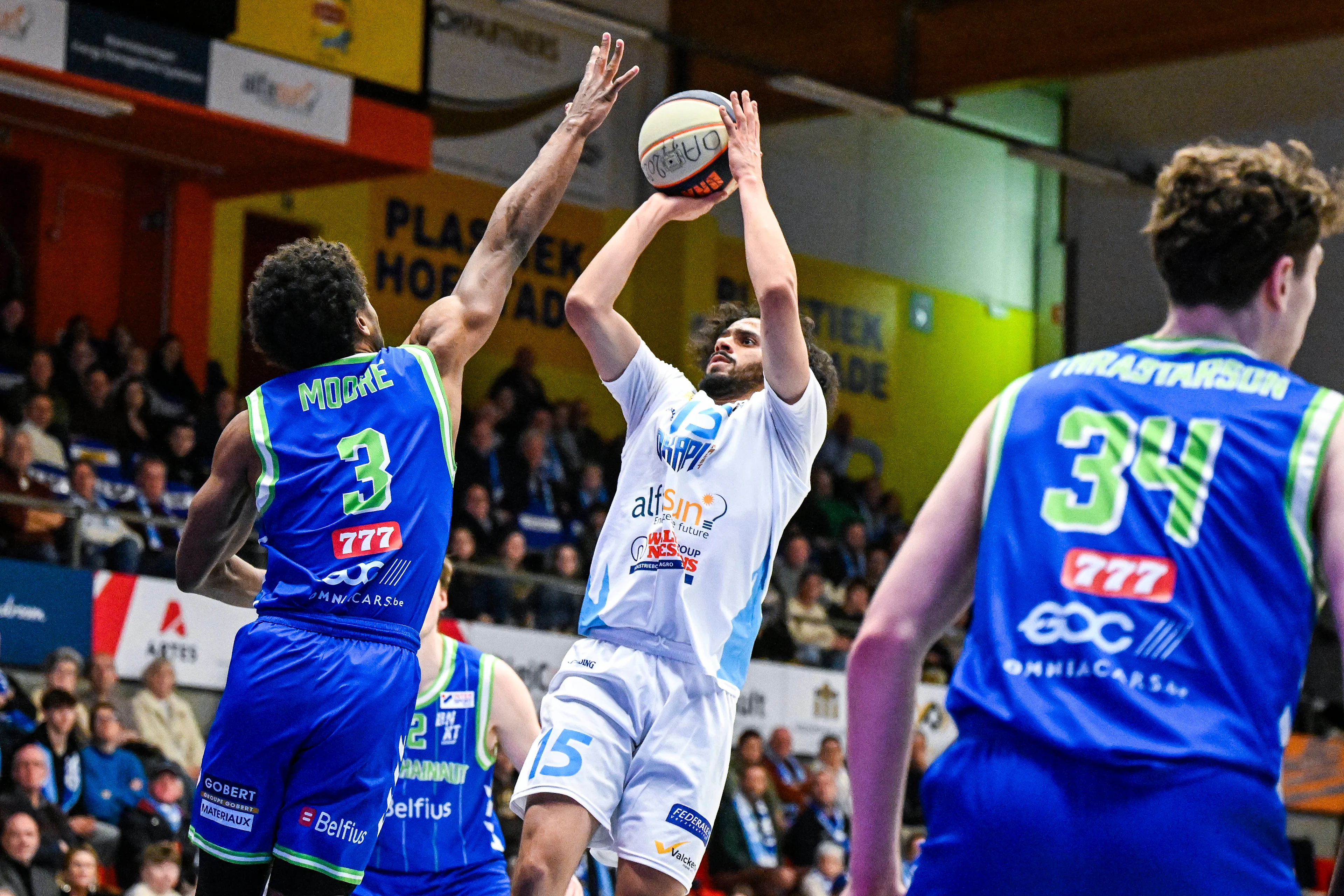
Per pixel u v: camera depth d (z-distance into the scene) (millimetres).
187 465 17875
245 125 17562
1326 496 2957
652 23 25234
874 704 3156
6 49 15828
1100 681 2943
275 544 4578
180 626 14203
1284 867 2867
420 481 4664
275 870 4402
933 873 3018
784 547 20266
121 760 12570
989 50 23016
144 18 16750
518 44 24844
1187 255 3176
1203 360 3154
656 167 5562
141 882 11719
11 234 20438
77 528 14164
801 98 24422
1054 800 2904
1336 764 21719
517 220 5246
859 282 28438
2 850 10984
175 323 20766
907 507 29016
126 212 21109
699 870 15641
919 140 29453
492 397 21625
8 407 16266
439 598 6254
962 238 30047
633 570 5199
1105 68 22391
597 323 5414
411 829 6090
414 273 23859
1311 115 26000
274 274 4723
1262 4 21344
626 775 5039
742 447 5285
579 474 21594
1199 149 3230
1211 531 2982
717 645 5152
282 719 4406
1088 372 3232
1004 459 3205
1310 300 3225
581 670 5152
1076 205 30281
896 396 28922
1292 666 2938
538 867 4801
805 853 16312
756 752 16344
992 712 3012
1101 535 3045
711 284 26016
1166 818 2832
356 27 18516
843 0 23344
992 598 3102
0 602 13273
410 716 4637
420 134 19094
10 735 11859
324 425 4637
